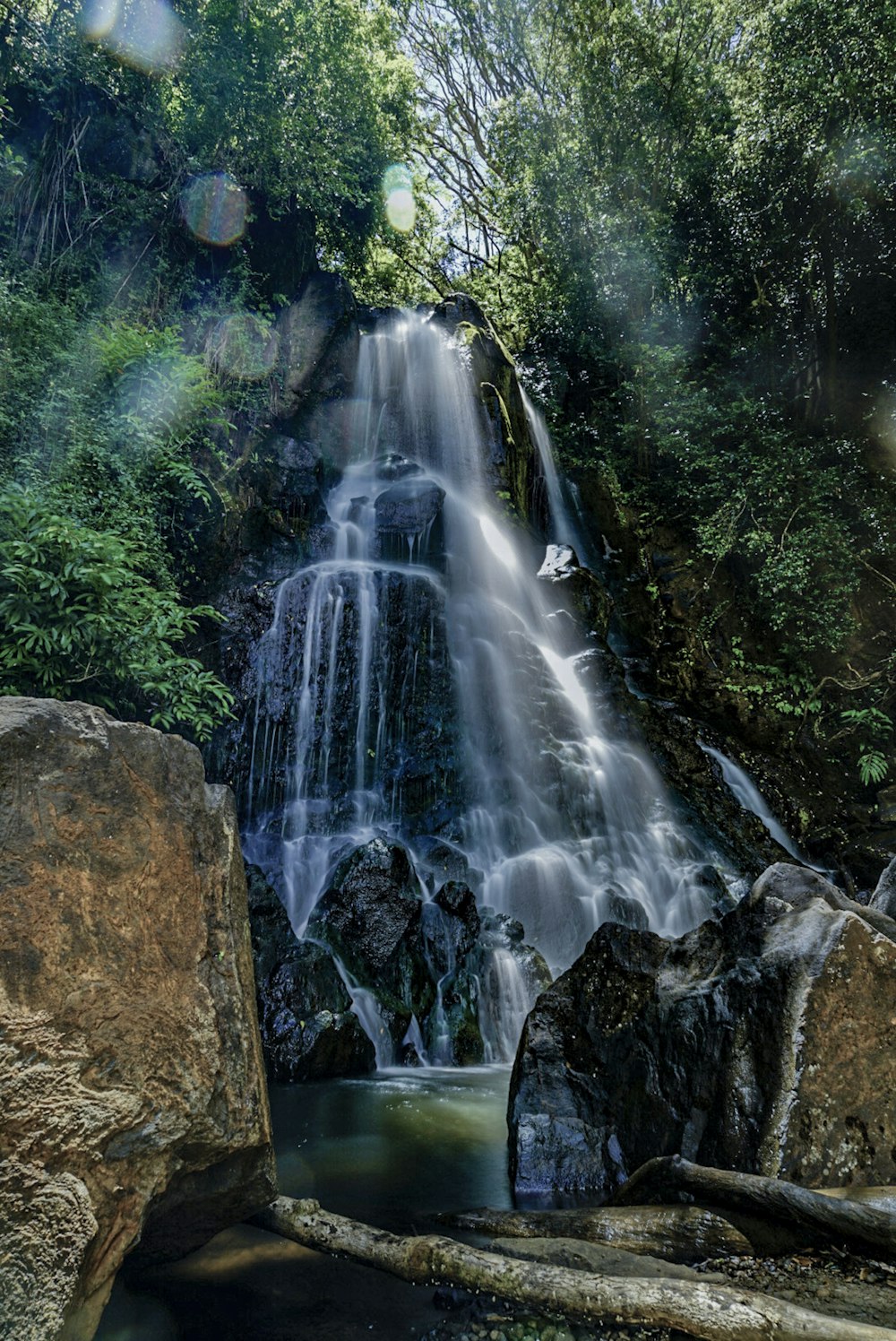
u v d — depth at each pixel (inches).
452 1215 138.3
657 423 661.3
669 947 179.8
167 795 106.0
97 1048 87.8
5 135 455.5
